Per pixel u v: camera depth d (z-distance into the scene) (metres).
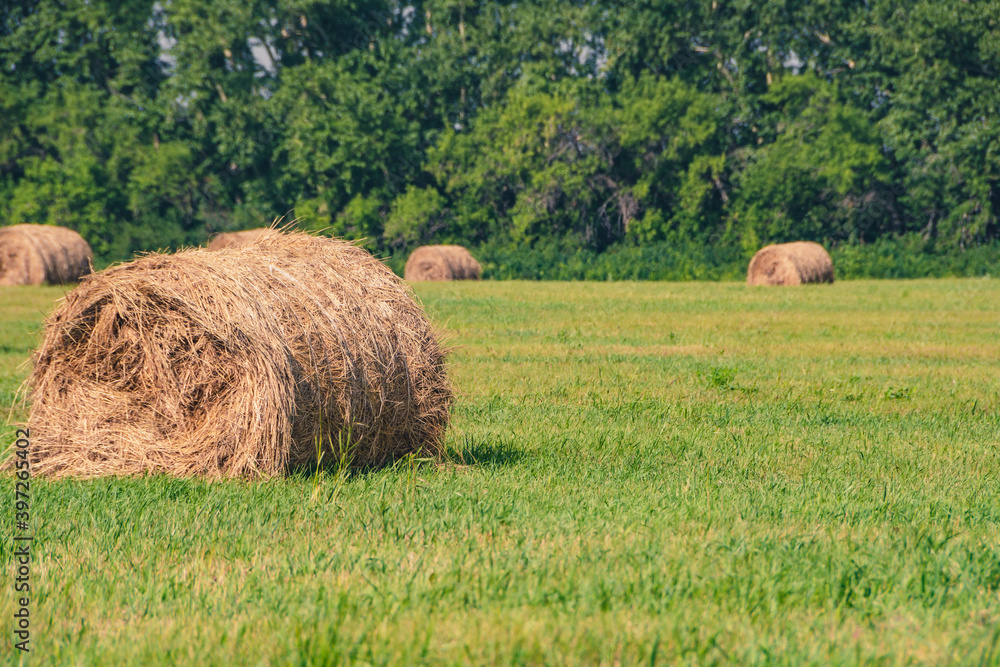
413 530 22.58
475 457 32.84
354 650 15.42
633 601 17.67
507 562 19.92
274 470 28.56
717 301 106.69
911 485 28.70
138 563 20.42
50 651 15.96
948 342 68.06
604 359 58.47
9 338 66.56
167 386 29.59
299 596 18.08
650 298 112.38
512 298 112.81
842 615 17.39
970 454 33.22
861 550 21.06
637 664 15.15
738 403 43.72
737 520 23.66
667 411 41.50
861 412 41.72
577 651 15.45
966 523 24.11
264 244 32.22
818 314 89.88
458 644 15.70
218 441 28.83
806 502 25.73
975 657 15.30
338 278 31.42
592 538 21.92
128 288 29.67
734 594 18.30
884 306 99.38
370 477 29.16
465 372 52.50
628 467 30.81
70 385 30.36
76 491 26.67
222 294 29.08
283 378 28.53
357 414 30.27
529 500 25.89
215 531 22.67
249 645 15.88
